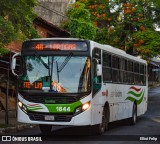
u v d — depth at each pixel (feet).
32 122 48.65
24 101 49.08
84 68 48.91
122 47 146.61
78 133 55.67
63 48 49.52
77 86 48.39
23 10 58.65
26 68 49.85
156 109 109.29
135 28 147.33
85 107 48.16
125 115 66.64
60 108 48.03
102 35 145.79
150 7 144.36
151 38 139.64
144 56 143.74
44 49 49.83
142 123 73.97
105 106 55.62
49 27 120.37
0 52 56.65
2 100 86.38
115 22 144.97
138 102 75.97
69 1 163.22
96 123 51.03
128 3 143.64
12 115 79.05
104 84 54.44
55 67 49.11
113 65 59.57
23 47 50.57
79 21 121.49
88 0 146.92
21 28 61.52
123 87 65.31
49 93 48.32
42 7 155.94
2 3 55.16
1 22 54.03
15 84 90.12
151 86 233.55
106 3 144.05
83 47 49.42
